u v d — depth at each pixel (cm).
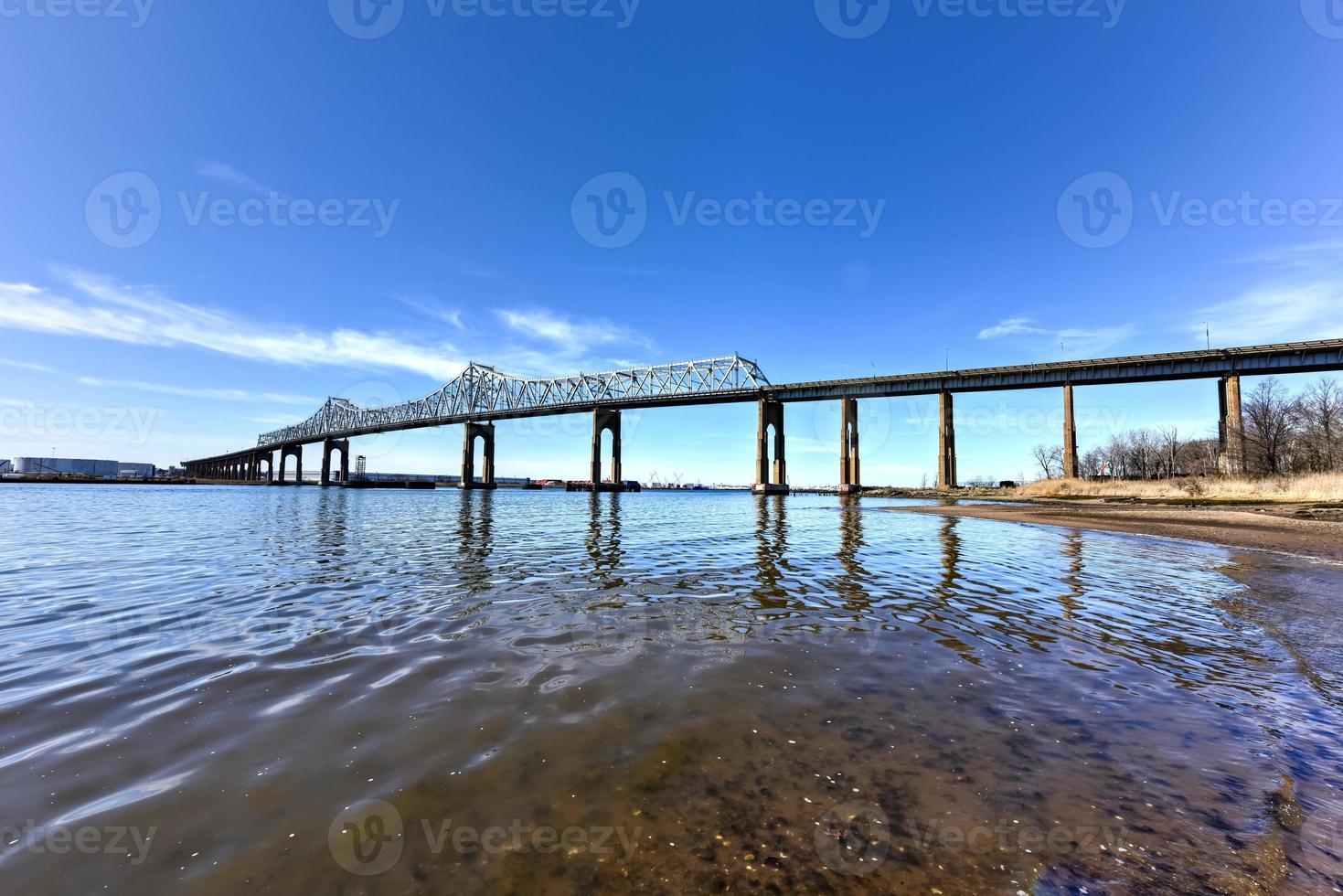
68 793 339
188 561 1411
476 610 855
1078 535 2145
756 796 339
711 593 988
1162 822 314
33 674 562
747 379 11044
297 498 7019
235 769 368
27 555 1523
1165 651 644
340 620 790
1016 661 605
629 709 470
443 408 15475
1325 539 1869
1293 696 507
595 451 12475
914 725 441
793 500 7862
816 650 643
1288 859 282
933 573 1213
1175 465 8425
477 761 379
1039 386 7962
